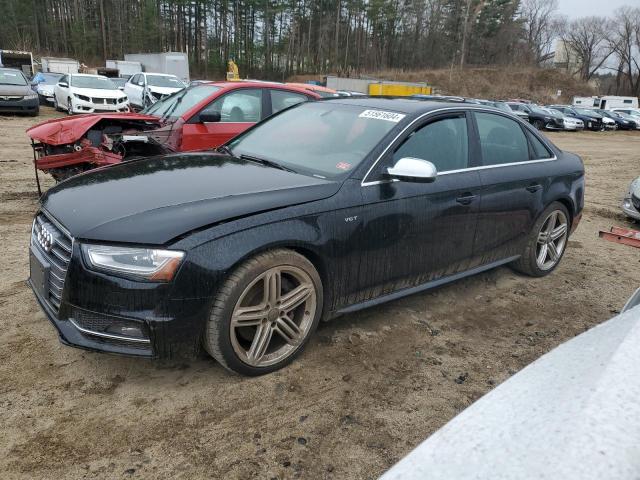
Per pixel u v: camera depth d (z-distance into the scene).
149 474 2.23
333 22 82.62
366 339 3.49
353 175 3.24
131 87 18.44
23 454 2.31
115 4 79.44
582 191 5.04
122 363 3.03
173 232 2.54
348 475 2.29
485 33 90.38
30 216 6.04
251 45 77.69
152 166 3.46
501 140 4.33
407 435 2.58
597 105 58.56
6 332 3.30
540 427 1.09
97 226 2.58
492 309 4.14
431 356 3.35
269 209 2.83
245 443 2.45
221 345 2.73
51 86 22.06
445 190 3.66
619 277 5.12
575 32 89.50
